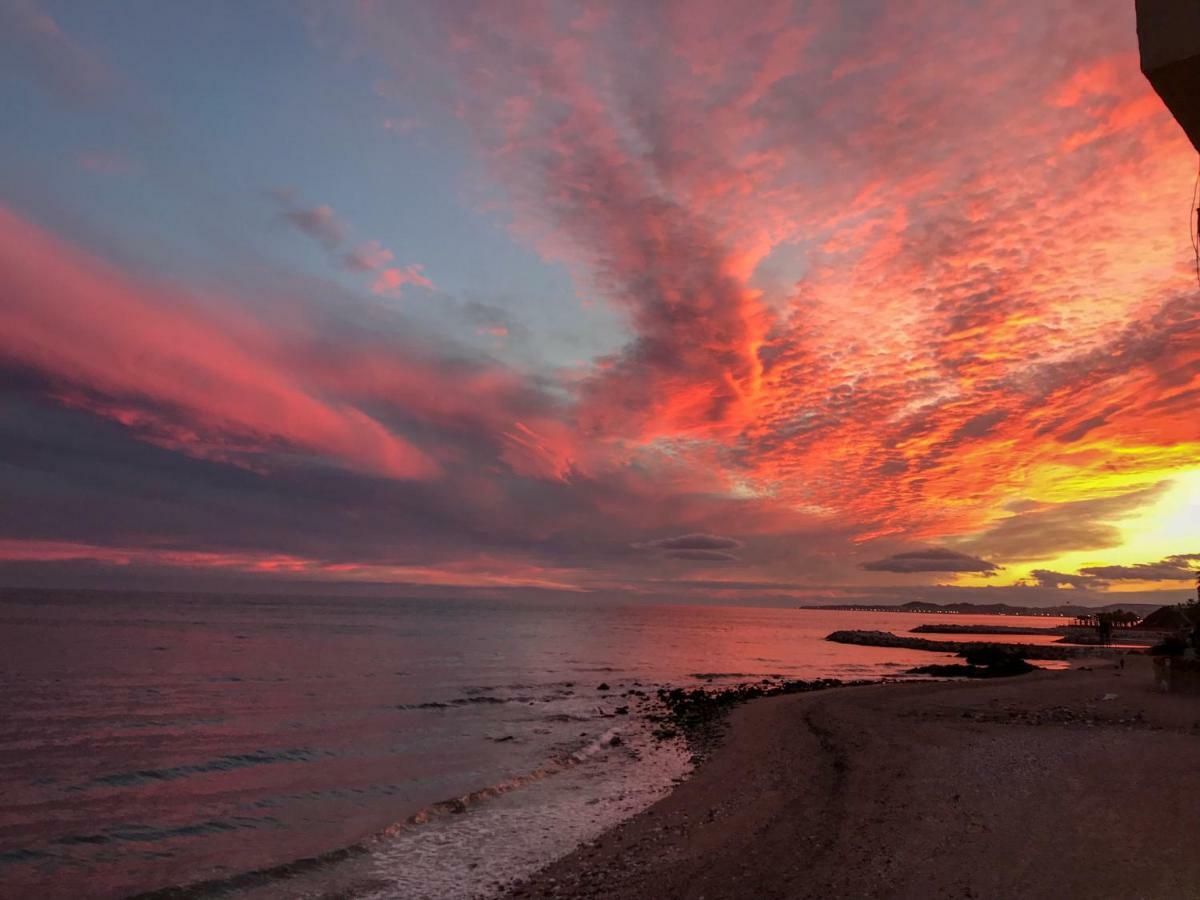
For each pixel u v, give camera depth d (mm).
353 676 38344
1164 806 9797
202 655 46875
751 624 186875
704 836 11102
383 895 9438
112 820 13086
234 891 9727
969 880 7637
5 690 29094
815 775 14906
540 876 9930
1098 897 6781
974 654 54125
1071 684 29688
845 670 52469
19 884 10102
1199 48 2822
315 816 13461
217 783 15984
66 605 112938
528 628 106438
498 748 20234
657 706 29516
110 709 25750
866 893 7637
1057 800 10578
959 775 12945
